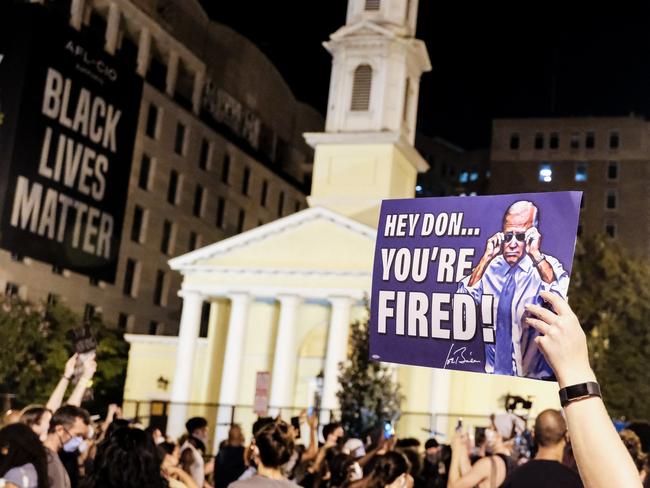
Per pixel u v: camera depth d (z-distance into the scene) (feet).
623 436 23.54
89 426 24.12
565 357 8.12
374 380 122.21
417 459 34.53
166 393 162.20
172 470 27.45
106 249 189.37
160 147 240.73
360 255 145.79
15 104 166.61
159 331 238.27
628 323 198.49
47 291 198.49
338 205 164.76
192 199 254.88
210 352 159.22
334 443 39.50
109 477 17.95
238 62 284.00
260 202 292.20
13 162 165.37
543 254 10.36
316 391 152.25
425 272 11.46
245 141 284.41
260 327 156.97
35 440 19.43
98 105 186.39
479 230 11.03
